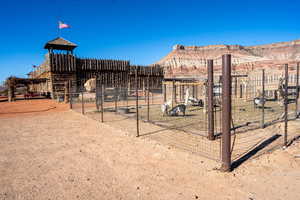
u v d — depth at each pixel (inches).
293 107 537.0
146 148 225.5
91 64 1078.4
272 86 623.8
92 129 329.7
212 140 249.1
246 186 139.2
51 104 767.7
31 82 1128.2
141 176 157.9
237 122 346.3
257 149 208.7
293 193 129.3
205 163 178.9
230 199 124.3
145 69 1279.5
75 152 217.3
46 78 1007.6
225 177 152.3
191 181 147.9
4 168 176.9
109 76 1123.3
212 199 124.7
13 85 953.5
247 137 254.7
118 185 144.3
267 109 514.9
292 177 150.1
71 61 995.9
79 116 471.5
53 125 368.5
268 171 160.2
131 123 369.7
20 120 428.5
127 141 255.0
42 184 147.3
